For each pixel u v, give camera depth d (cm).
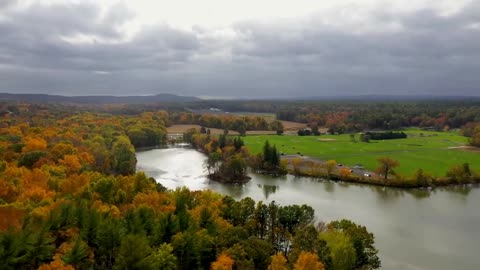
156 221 9150
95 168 18325
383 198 17762
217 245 8625
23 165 15812
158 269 7312
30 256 6875
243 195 18075
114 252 7600
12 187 10781
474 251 11819
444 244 12312
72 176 13050
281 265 7556
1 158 16000
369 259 9406
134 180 12800
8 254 6612
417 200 17512
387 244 12219
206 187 19700
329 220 14338
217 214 10962
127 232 8250
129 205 10644
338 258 8306
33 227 7550
